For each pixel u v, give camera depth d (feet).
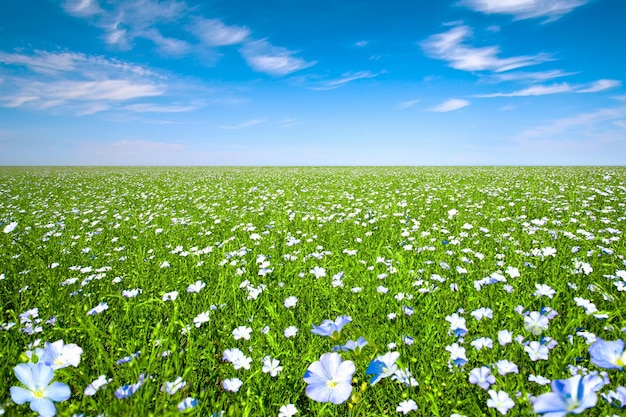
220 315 11.23
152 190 56.13
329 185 59.72
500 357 8.07
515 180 60.59
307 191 50.70
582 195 37.83
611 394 6.10
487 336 8.96
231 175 94.32
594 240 18.12
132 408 5.92
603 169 93.81
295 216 29.43
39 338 9.59
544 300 10.61
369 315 10.68
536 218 26.32
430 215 28.71
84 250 18.69
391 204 34.99
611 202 32.71
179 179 79.87
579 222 23.43
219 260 16.65
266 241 20.62
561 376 6.68
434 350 8.77
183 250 19.65
